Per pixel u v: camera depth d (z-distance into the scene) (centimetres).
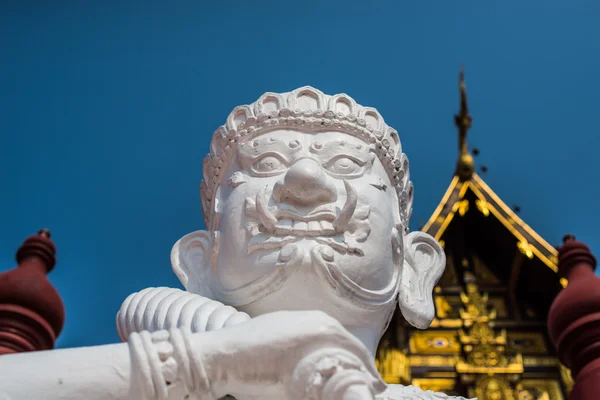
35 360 275
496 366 1261
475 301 1345
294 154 377
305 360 270
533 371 1270
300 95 399
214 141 404
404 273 399
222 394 280
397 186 404
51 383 267
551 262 1316
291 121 387
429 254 416
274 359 273
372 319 355
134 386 268
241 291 347
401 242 383
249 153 380
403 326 1288
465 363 1262
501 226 1376
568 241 760
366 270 349
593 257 745
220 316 322
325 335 273
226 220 367
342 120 389
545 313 1346
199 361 270
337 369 266
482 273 1408
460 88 1380
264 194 355
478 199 1379
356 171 375
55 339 692
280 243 344
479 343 1284
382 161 397
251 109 395
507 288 1384
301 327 275
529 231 1352
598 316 641
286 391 273
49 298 680
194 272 386
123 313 347
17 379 268
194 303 333
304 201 353
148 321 333
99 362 272
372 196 369
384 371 1238
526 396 1242
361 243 352
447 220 1370
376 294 352
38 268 720
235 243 356
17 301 666
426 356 1275
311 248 341
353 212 347
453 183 1397
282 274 339
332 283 338
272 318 281
